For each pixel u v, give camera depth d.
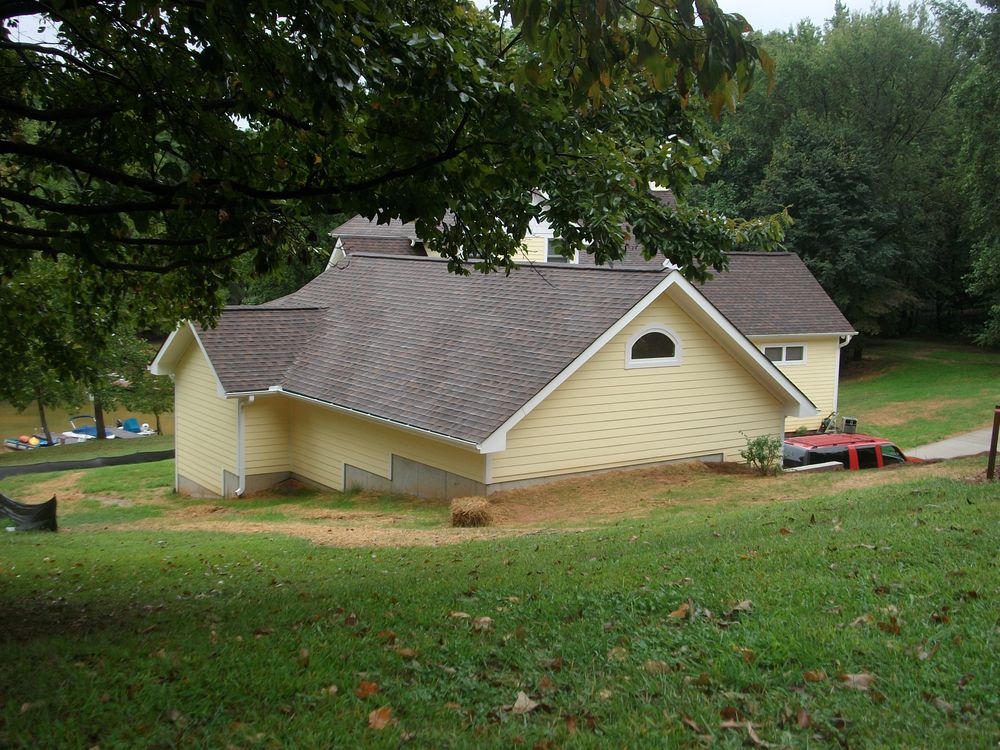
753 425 18.53
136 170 9.77
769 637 5.55
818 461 17.80
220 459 20.36
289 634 6.32
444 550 10.81
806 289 32.16
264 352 19.92
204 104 8.45
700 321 17.41
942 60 47.28
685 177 9.98
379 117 7.52
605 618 6.29
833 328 30.05
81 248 7.46
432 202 7.83
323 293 23.06
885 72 47.72
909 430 28.00
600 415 16.34
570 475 16.08
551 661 5.49
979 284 39.25
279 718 4.78
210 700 5.04
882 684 4.85
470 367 16.55
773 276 32.62
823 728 4.43
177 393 22.27
